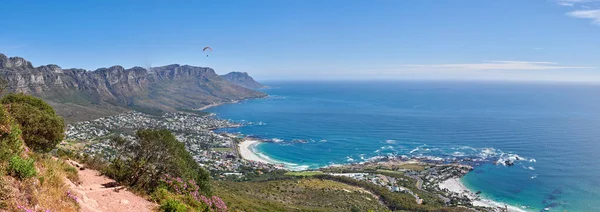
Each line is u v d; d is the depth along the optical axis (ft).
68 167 63.52
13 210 31.68
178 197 68.74
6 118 50.11
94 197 53.78
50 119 84.48
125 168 74.33
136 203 57.41
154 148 73.61
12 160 37.50
